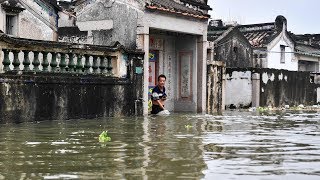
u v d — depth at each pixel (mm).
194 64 18578
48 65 12367
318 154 6535
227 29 29672
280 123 12016
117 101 14258
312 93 26156
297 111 18719
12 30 19500
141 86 15188
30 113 11547
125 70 14680
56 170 5250
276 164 5703
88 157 6125
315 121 12773
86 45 13359
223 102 19812
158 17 16266
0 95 10758
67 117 12562
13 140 7871
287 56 36812
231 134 9062
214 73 19062
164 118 13734
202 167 5453
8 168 5355
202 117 14344
